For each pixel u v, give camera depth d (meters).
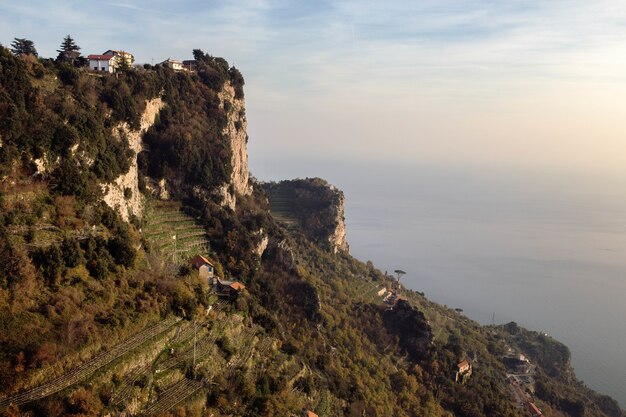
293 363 93.81
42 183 74.75
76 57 116.25
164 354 69.06
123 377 61.03
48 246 67.56
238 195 144.88
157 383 64.25
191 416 63.31
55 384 54.69
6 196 68.75
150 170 115.81
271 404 75.50
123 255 76.56
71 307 62.84
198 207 120.94
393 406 110.31
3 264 60.97
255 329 93.50
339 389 100.94
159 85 123.31
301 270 136.75
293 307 122.94
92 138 86.06
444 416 116.94
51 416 51.94
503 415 125.94
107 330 63.59
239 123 153.38
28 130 74.44
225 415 69.38
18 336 56.19
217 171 128.50
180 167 119.81
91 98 97.00
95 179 83.62
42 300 62.09
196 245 110.50
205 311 83.06
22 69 79.38
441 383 127.69
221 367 76.06
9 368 53.06
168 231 107.12
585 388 196.25
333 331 127.12
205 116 138.62
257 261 122.75
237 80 157.75
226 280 106.12
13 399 51.59
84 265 70.44
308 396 90.12
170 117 124.88
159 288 77.31
